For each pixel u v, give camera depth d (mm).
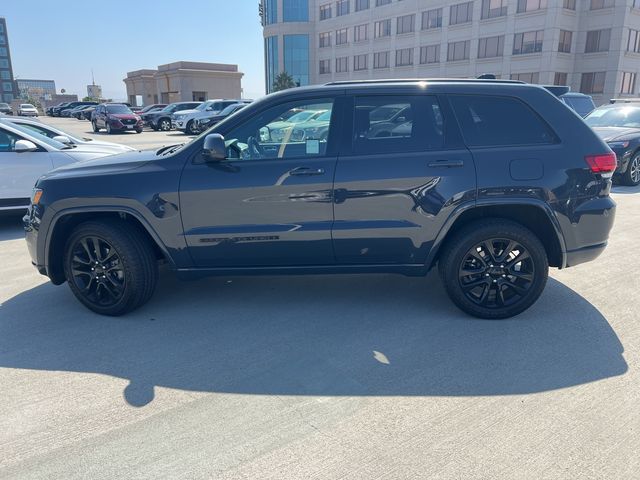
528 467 2445
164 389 3168
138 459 2545
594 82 45469
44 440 2701
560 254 4020
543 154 3875
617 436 2654
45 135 8516
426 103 3945
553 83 45188
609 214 4016
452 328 3953
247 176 3916
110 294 4230
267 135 4039
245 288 4855
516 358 3480
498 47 47625
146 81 71875
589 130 3996
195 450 2604
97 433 2750
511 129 3947
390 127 3949
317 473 2428
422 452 2562
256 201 3930
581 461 2480
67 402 3037
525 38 45531
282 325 4051
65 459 2551
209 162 3979
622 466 2441
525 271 4027
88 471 2467
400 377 3266
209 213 3971
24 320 4211
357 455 2549
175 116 30266
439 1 51500
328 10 65125
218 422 2834
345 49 63688
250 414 2904
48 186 4156
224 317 4219
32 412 2941
